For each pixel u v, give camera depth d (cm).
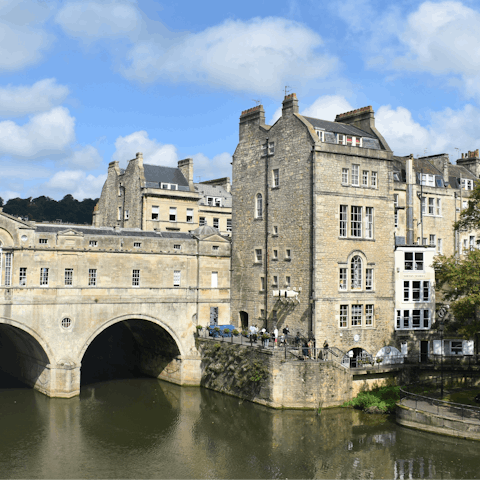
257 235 4912
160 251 4716
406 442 3338
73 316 4322
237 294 5081
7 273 4109
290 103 4616
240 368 4206
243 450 3281
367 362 4219
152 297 4653
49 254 4238
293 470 3000
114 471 3014
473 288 3725
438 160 6028
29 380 4700
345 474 2936
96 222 7619
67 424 3731
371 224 4581
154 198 6366
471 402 3775
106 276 4469
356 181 4531
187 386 4725
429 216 5616
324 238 4316
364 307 4466
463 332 3875
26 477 2930
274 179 4766
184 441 3441
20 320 4116
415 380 4334
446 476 2888
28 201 12750
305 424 3641
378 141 4859
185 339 4797
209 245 4981
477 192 4078
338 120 5322
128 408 4103
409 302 4662
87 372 5356
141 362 5416
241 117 5200
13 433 3544
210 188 7731
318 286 4262
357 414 3841
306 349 4119
